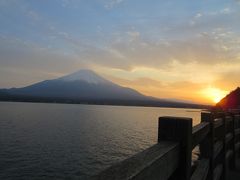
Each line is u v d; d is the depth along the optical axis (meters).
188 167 2.56
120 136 65.06
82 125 91.44
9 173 33.97
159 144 2.33
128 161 1.70
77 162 39.84
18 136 62.97
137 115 171.12
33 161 40.16
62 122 101.62
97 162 39.94
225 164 5.97
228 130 7.21
